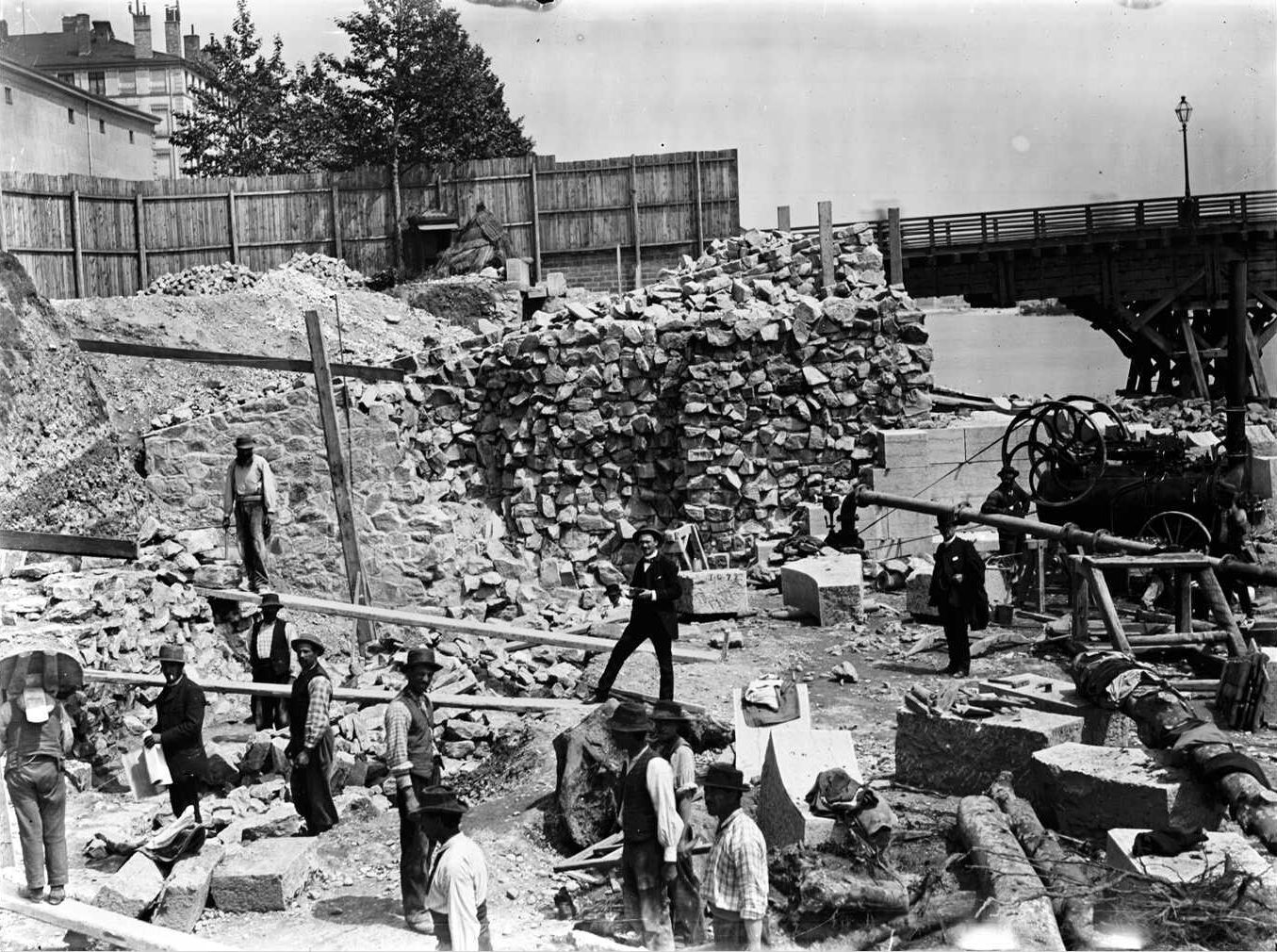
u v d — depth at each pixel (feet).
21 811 38.63
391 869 43.78
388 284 118.42
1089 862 37.09
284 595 69.82
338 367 82.74
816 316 84.58
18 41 126.31
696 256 121.39
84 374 73.31
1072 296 123.54
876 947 34.78
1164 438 74.69
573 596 82.74
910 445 81.61
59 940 37.86
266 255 124.16
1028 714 45.44
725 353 84.53
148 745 47.39
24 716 38.70
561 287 113.39
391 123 127.85
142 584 64.95
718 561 83.66
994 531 80.59
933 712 46.14
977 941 34.04
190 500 79.51
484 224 118.42
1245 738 49.93
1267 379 114.93
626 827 35.88
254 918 39.88
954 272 123.75
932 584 59.67
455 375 88.12
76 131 130.93
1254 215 117.08
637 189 121.49
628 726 45.83
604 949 35.17
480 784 51.44
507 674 65.62
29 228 111.86
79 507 69.82
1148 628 62.54
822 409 84.53
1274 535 77.46
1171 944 33.40
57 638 54.80
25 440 67.05
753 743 47.83
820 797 39.27
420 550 79.25
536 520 86.58
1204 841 37.52
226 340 96.89
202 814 48.42
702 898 36.58
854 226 90.22
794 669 62.69
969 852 37.73
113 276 119.03
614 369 86.17
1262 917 33.37
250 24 136.77
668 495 85.76
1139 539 67.31
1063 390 130.11
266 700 60.49
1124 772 39.63
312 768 47.01
